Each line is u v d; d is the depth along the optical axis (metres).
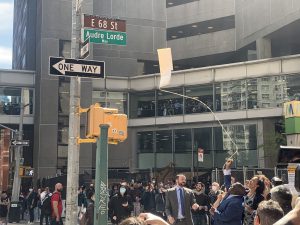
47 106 41.22
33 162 42.72
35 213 25.45
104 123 7.21
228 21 45.62
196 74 40.44
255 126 36.75
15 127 43.72
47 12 42.22
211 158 38.91
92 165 41.84
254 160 36.12
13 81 43.62
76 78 8.56
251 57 44.00
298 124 23.16
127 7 47.19
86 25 8.95
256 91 36.91
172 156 41.31
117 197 13.20
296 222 2.36
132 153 43.66
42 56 41.66
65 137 41.59
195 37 47.00
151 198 22.28
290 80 35.38
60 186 14.78
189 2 47.72
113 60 45.88
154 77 43.19
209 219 15.10
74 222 8.18
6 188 25.23
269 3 39.28
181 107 41.19
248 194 8.19
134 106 44.22
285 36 40.22
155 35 47.94
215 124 39.06
